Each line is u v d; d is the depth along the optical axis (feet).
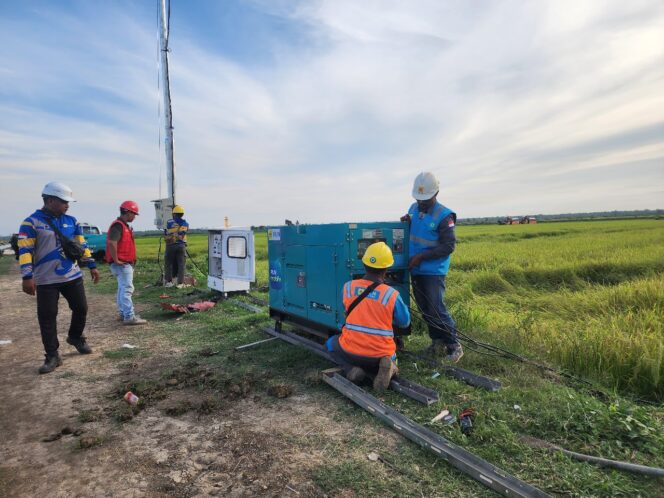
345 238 15.71
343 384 13.76
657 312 22.13
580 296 27.78
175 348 19.70
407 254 17.40
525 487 8.36
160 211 47.37
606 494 8.48
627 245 61.87
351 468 9.57
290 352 17.97
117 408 13.23
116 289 38.34
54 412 13.10
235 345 19.76
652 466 9.37
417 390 13.29
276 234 20.51
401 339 17.56
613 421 10.99
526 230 142.51
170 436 11.40
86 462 10.23
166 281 38.19
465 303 26.94
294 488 8.95
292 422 11.94
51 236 16.94
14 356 19.01
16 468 10.05
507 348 17.25
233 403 13.38
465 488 8.77
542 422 11.27
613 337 15.98
